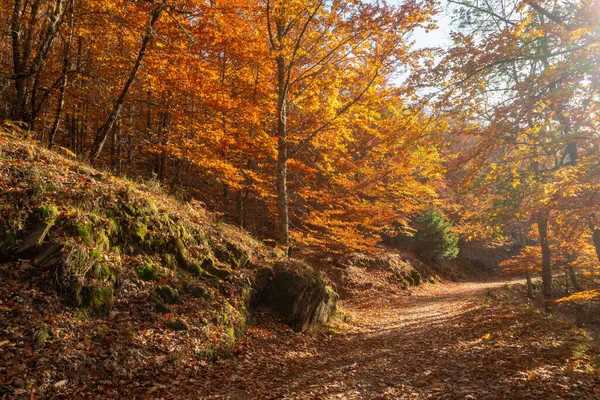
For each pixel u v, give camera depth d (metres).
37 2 9.99
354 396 5.61
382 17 11.05
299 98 13.62
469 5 7.94
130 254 7.57
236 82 13.44
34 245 6.25
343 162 16.17
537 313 10.89
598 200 7.95
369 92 13.07
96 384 5.09
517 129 7.31
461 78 7.47
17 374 4.55
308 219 17.16
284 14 11.88
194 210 10.50
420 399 5.36
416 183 18.06
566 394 4.95
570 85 6.77
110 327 6.09
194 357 6.57
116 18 10.68
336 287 19.48
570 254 17.80
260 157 13.51
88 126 17.00
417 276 25.88
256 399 5.46
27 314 5.38
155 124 15.27
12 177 6.94
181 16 10.27
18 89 9.79
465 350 7.92
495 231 10.03
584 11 6.25
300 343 9.09
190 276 8.35
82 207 7.25
